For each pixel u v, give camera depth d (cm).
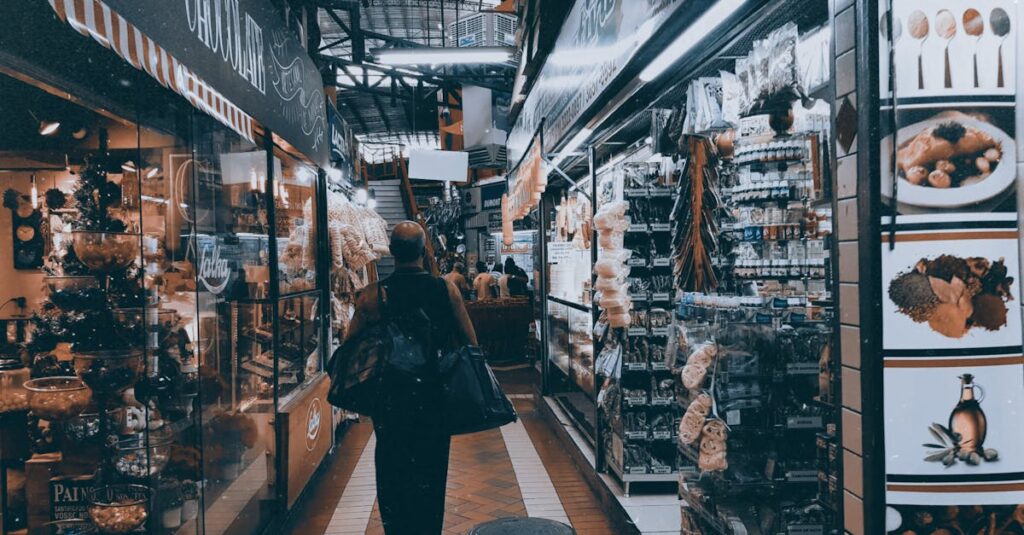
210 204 328
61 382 275
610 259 405
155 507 271
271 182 418
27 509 273
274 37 402
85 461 274
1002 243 151
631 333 424
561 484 496
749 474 276
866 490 154
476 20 1349
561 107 471
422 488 285
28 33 211
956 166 151
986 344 151
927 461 151
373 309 290
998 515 153
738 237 301
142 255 272
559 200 781
